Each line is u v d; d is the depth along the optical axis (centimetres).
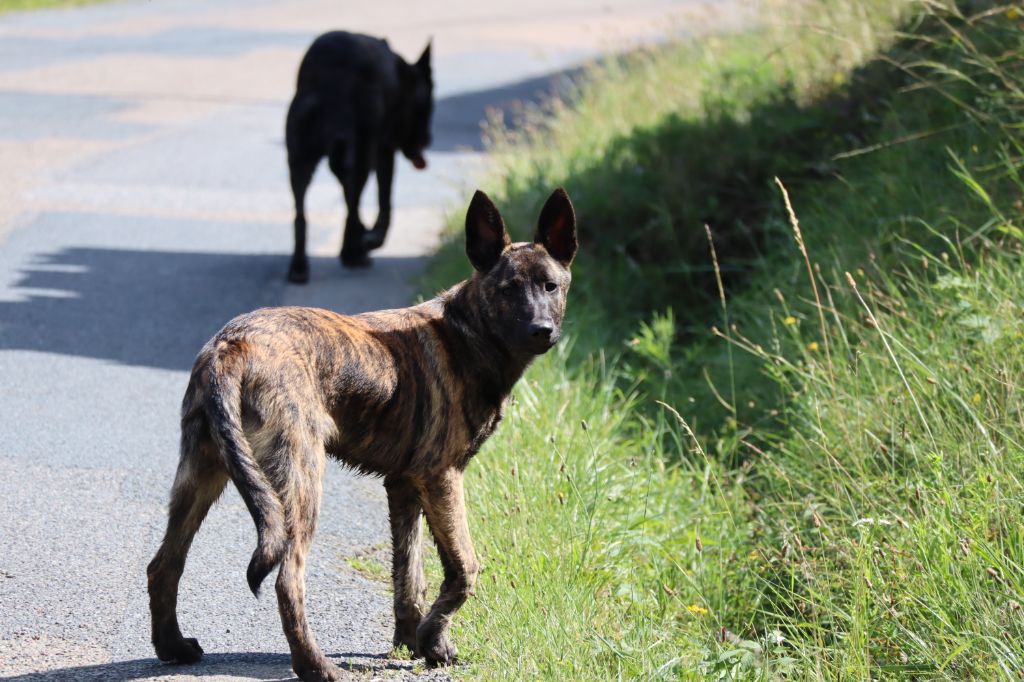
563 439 1041
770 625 852
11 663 705
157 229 1845
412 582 767
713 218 1580
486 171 2078
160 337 1388
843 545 847
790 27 2011
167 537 699
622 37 3572
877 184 1373
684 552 944
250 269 1683
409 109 1805
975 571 735
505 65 3497
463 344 785
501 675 714
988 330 962
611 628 786
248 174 2200
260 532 636
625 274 1534
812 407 1024
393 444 749
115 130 2464
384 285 1642
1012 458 837
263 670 713
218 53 3472
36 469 1007
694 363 1337
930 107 1448
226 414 658
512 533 859
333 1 4784
